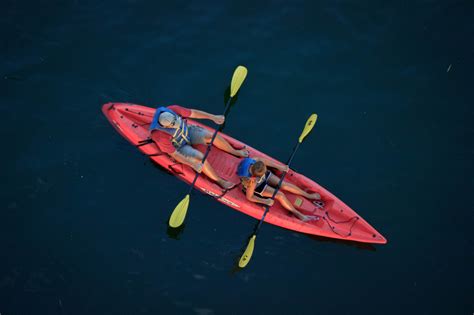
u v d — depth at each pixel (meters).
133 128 8.41
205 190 8.19
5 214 7.84
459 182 8.80
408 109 9.55
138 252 7.73
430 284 7.75
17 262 7.43
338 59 10.08
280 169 8.12
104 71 9.49
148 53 9.80
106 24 10.05
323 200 8.33
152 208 8.16
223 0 10.62
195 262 7.70
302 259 7.91
